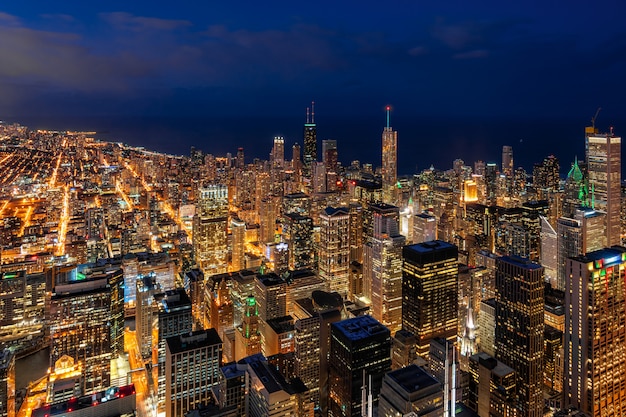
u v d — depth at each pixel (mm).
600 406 192375
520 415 198875
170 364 185500
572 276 193250
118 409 175250
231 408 169500
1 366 195125
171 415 186625
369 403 147000
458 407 176250
